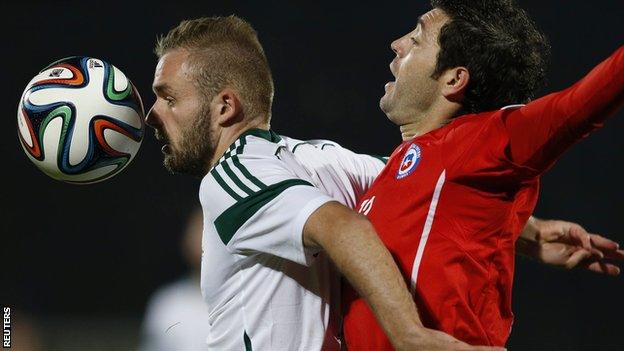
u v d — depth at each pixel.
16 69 34.47
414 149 10.82
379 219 10.77
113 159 12.34
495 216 10.25
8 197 33.50
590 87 8.90
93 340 32.62
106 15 34.81
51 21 34.75
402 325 9.24
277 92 33.84
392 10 34.34
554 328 31.66
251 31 11.93
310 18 34.34
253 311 11.00
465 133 10.23
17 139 34.09
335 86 33.91
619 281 31.75
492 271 10.44
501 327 10.77
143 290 32.91
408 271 10.36
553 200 32.75
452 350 8.98
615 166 32.59
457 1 11.26
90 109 12.05
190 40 11.71
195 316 23.34
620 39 33.59
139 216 33.22
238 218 10.26
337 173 12.25
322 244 9.71
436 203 10.30
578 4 33.81
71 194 33.38
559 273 31.83
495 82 11.15
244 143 10.99
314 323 10.97
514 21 11.33
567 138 9.27
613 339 31.50
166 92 11.68
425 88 11.31
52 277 33.06
